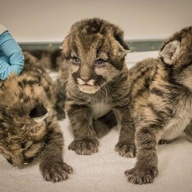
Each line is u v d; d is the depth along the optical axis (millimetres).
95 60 374
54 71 563
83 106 425
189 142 406
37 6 589
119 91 414
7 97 339
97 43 372
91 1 588
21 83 362
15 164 352
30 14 594
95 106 427
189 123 395
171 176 333
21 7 587
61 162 352
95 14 596
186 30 353
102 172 345
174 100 350
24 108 330
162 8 595
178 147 392
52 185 324
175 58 341
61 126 464
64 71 477
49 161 351
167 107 352
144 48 625
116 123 463
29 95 345
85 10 594
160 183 322
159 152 379
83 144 392
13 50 421
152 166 332
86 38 374
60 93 496
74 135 416
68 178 334
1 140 328
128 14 599
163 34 615
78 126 413
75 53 380
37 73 427
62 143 379
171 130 378
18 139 330
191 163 357
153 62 438
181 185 318
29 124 329
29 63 452
